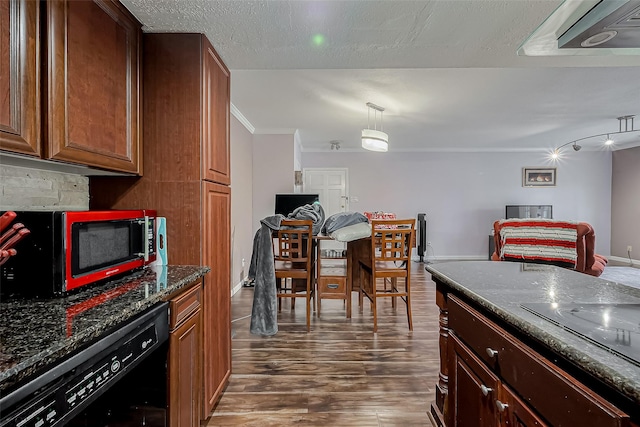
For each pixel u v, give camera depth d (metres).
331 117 4.47
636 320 0.87
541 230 3.21
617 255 6.79
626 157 6.60
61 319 0.90
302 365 2.34
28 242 1.07
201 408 1.62
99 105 1.31
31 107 1.01
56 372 0.73
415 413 1.81
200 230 1.67
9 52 0.94
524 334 0.91
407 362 2.39
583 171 6.98
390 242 3.31
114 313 0.94
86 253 1.17
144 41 1.66
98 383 0.85
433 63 2.04
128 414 1.19
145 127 1.67
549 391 0.77
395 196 7.12
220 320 1.91
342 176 7.14
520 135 5.67
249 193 5.06
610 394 0.64
